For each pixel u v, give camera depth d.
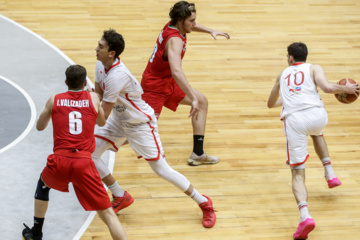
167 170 16.64
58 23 31.77
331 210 18.23
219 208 18.08
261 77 27.33
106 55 15.26
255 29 32.72
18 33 30.14
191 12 17.53
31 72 26.25
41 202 15.07
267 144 21.95
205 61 28.61
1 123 21.91
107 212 14.81
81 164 14.45
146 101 18.73
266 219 17.67
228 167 20.39
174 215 17.70
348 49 30.72
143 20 33.06
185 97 19.75
